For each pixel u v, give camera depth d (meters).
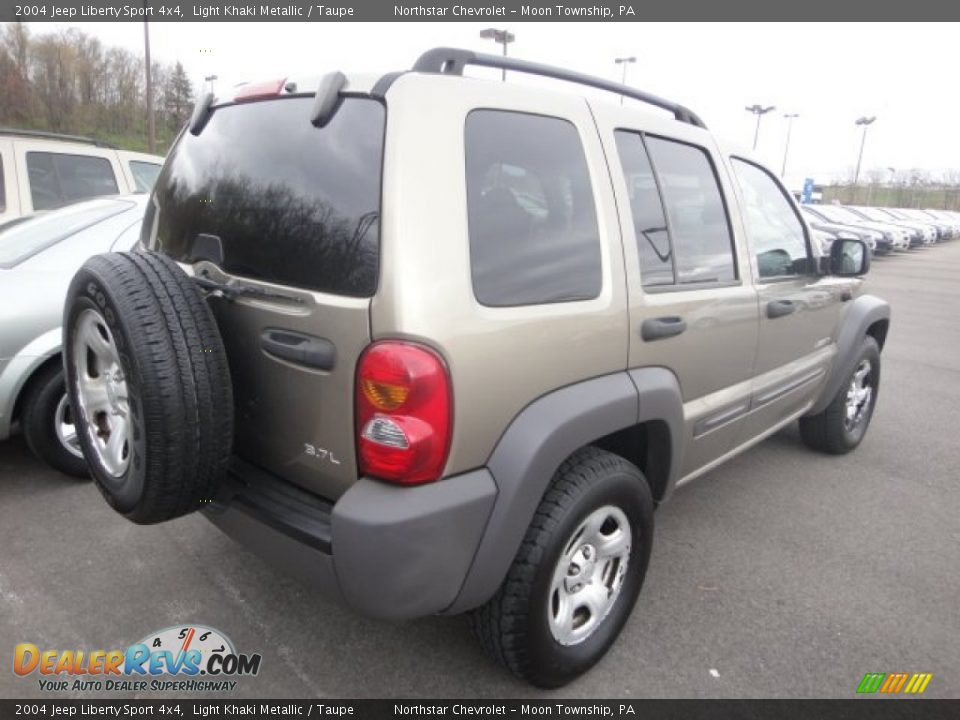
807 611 2.90
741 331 3.04
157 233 2.67
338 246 1.91
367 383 1.83
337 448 1.98
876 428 5.29
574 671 2.39
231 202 2.26
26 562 3.03
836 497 4.00
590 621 2.46
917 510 3.87
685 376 2.72
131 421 2.00
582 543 2.33
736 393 3.12
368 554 1.83
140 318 1.92
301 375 2.01
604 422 2.24
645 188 2.57
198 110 2.54
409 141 1.86
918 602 2.99
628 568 2.56
